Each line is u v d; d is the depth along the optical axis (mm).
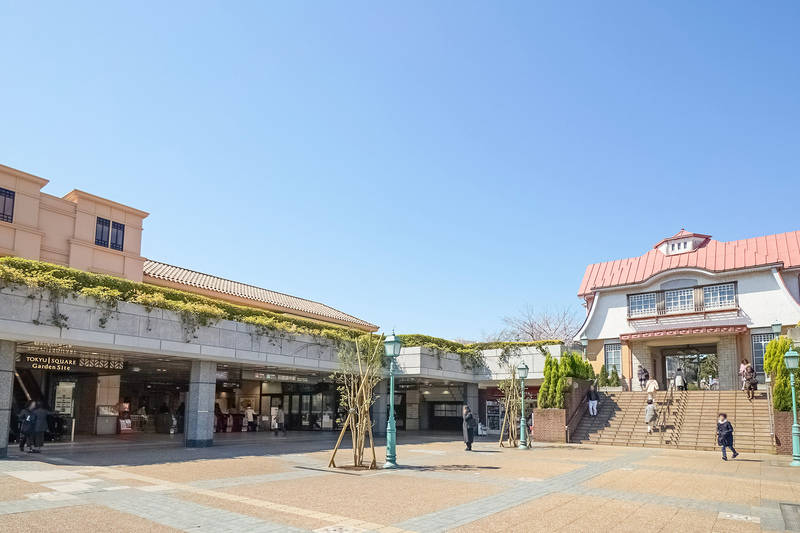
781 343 22625
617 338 35406
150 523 8180
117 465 14664
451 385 33688
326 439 25656
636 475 14414
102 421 26750
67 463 14820
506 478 13469
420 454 19469
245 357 20984
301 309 35094
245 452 18672
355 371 17203
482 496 10891
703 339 32906
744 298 31266
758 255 31953
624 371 34531
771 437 22016
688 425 24547
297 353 23156
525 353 30312
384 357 27828
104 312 16703
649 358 34281
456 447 22719
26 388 23109
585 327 36469
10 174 23812
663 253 36094
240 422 30484
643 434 24797
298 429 32031
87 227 26641
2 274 14398
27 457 15812
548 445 24328
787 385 21312
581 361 28547
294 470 14375
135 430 28781
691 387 38656
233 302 31344
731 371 31250
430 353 28500
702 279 32875
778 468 16578
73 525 7977
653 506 10156
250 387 34250
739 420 23984
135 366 22828
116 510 9023
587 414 27906
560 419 25641
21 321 14781
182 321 18938
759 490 12227
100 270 26641
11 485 11164
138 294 18047
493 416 31922
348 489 11516
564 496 11047
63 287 15664
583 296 37906
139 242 28828
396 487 11883
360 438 15438
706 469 16094
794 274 31031
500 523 8602
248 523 8289
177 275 30922
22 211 24047
